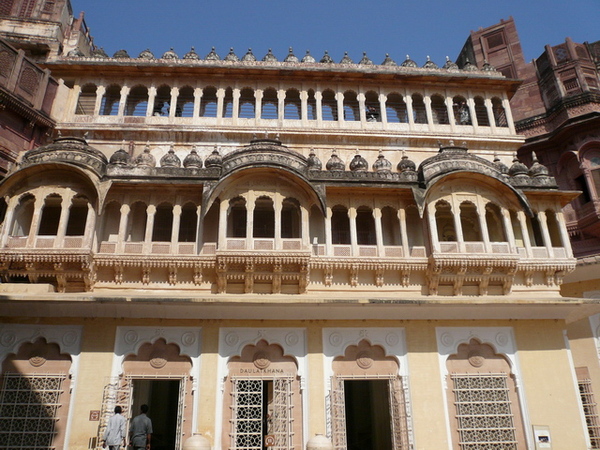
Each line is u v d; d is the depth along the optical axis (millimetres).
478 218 14367
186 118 16719
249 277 13164
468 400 12883
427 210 14148
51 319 12477
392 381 12891
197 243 13430
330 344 12969
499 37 24016
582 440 12500
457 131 17422
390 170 15539
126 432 11594
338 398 12422
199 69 17047
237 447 11664
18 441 11383
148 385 16328
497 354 13445
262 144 14375
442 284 13977
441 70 18125
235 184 13773
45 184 13375
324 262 13547
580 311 13875
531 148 19969
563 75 20734
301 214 13695
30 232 12773
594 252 17703
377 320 13328
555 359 13375
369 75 17500
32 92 15484
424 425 12320
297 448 11852
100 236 13586
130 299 11859
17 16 20656
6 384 11867
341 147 16906
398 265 13773
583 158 18422
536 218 15219
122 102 16781
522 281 14391
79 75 17109
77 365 12078
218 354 12484
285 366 12695
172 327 12734
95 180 13086
